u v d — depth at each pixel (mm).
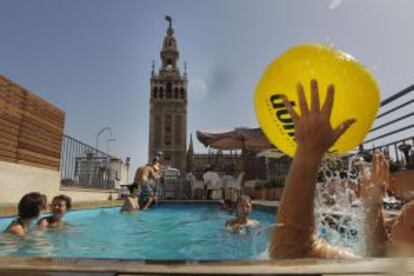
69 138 11586
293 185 1386
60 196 5898
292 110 1429
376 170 1880
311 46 1522
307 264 1060
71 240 4859
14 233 4520
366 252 1753
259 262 1091
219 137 21031
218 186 18297
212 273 998
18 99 8766
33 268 1065
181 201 16359
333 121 1486
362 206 1873
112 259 1174
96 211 9648
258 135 20281
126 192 17016
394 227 1628
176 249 4379
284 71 1514
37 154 9602
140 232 5977
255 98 1642
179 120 73375
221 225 7090
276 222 1427
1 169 8078
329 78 1454
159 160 13648
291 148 1613
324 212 2699
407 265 1032
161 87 74438
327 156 1674
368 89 1477
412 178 5703
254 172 20297
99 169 15312
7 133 8320
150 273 1018
